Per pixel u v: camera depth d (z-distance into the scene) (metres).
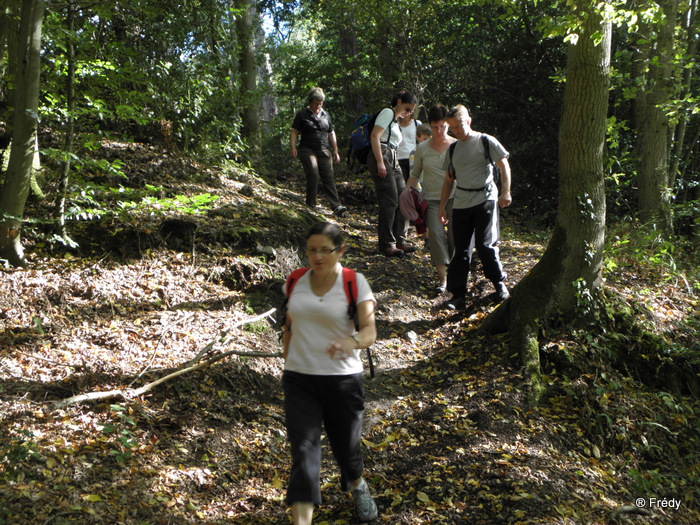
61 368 4.34
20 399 3.88
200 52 10.18
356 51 17.75
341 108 19.62
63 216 5.94
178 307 5.52
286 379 3.32
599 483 4.20
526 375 5.03
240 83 11.94
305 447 3.10
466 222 6.37
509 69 13.27
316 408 3.25
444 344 5.93
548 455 4.34
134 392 4.12
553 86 12.63
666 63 8.56
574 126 5.38
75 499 3.23
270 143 20.52
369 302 3.29
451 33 14.81
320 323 3.25
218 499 3.62
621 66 9.91
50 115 5.80
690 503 4.36
